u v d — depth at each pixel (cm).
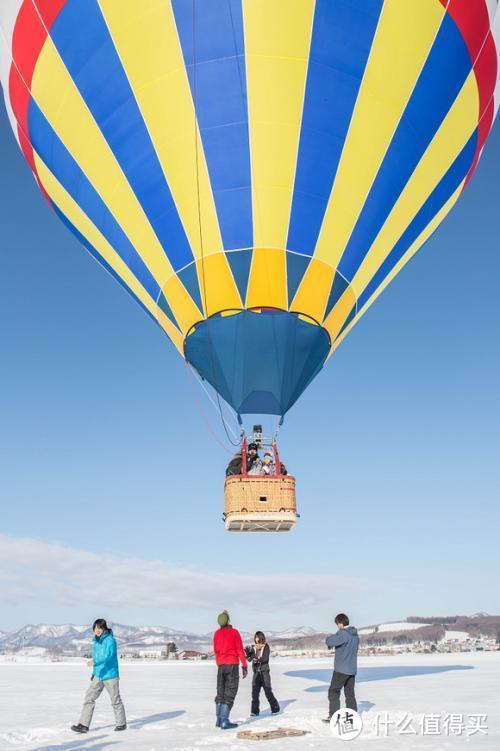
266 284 1364
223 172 1334
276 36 1262
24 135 1576
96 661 927
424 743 790
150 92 1322
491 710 1102
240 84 1288
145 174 1385
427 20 1313
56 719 1073
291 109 1304
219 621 970
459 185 1575
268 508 1214
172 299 1430
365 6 1272
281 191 1342
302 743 788
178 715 1108
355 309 1516
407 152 1405
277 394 1366
